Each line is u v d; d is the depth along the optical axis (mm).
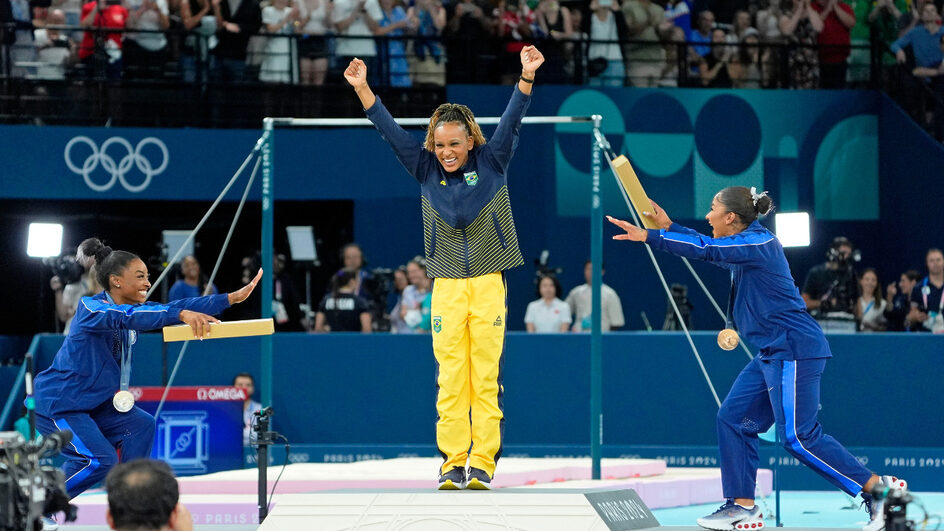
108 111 29375
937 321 24906
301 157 28906
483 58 30312
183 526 8430
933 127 31062
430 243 13172
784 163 30656
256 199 28797
